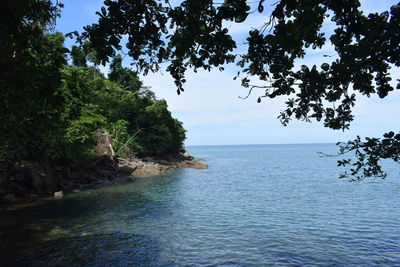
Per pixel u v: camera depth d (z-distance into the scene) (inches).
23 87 233.8
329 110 193.6
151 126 2615.7
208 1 161.6
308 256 449.1
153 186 1295.5
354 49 132.6
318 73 161.8
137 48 182.7
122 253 453.4
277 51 156.6
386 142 172.6
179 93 197.8
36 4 228.7
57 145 1061.8
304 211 787.4
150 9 166.7
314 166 2755.9
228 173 2025.1
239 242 514.9
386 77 152.3
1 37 210.5
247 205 871.7
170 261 423.8
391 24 119.6
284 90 169.9
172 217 703.1
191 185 1352.1
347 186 1333.7
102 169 1581.0
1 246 472.4
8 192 876.0
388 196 1046.4
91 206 823.1
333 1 127.2
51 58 240.2
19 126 289.1
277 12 135.0
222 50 170.1
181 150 3818.9
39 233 549.0
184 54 180.1
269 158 4522.6
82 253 450.0
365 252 467.8
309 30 128.8
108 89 2078.0
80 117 1230.3
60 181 1165.1
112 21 161.5
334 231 589.3
